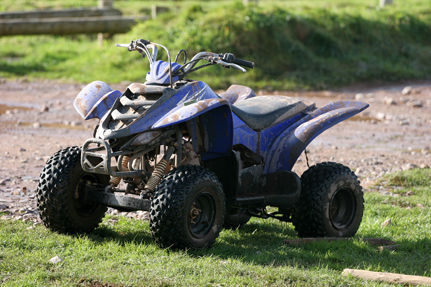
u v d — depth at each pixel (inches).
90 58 2620.6
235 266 566.9
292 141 714.8
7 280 508.4
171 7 3127.5
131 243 634.8
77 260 567.2
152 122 605.9
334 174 707.4
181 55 2374.5
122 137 624.4
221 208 637.3
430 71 2738.7
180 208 585.6
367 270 578.9
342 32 2849.4
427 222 812.0
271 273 551.5
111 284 511.2
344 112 747.4
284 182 704.4
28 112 1731.1
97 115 652.1
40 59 2758.4
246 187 701.9
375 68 2623.0
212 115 651.5
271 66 2463.1
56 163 652.1
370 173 1146.7
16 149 1235.9
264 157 721.0
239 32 2524.6
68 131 1481.3
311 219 698.2
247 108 733.3
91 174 674.8
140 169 653.9
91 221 681.0
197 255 605.9
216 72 2343.8
